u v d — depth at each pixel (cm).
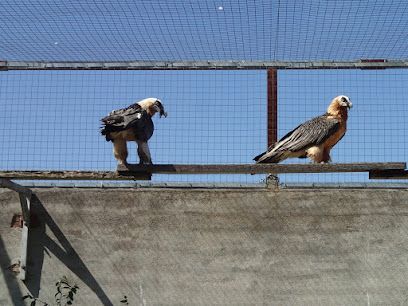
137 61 810
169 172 719
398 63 790
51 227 799
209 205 791
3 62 809
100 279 783
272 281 769
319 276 767
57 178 730
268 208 786
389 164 702
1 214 805
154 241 788
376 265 767
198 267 778
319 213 780
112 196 802
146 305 773
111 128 765
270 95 827
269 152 810
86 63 812
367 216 778
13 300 785
